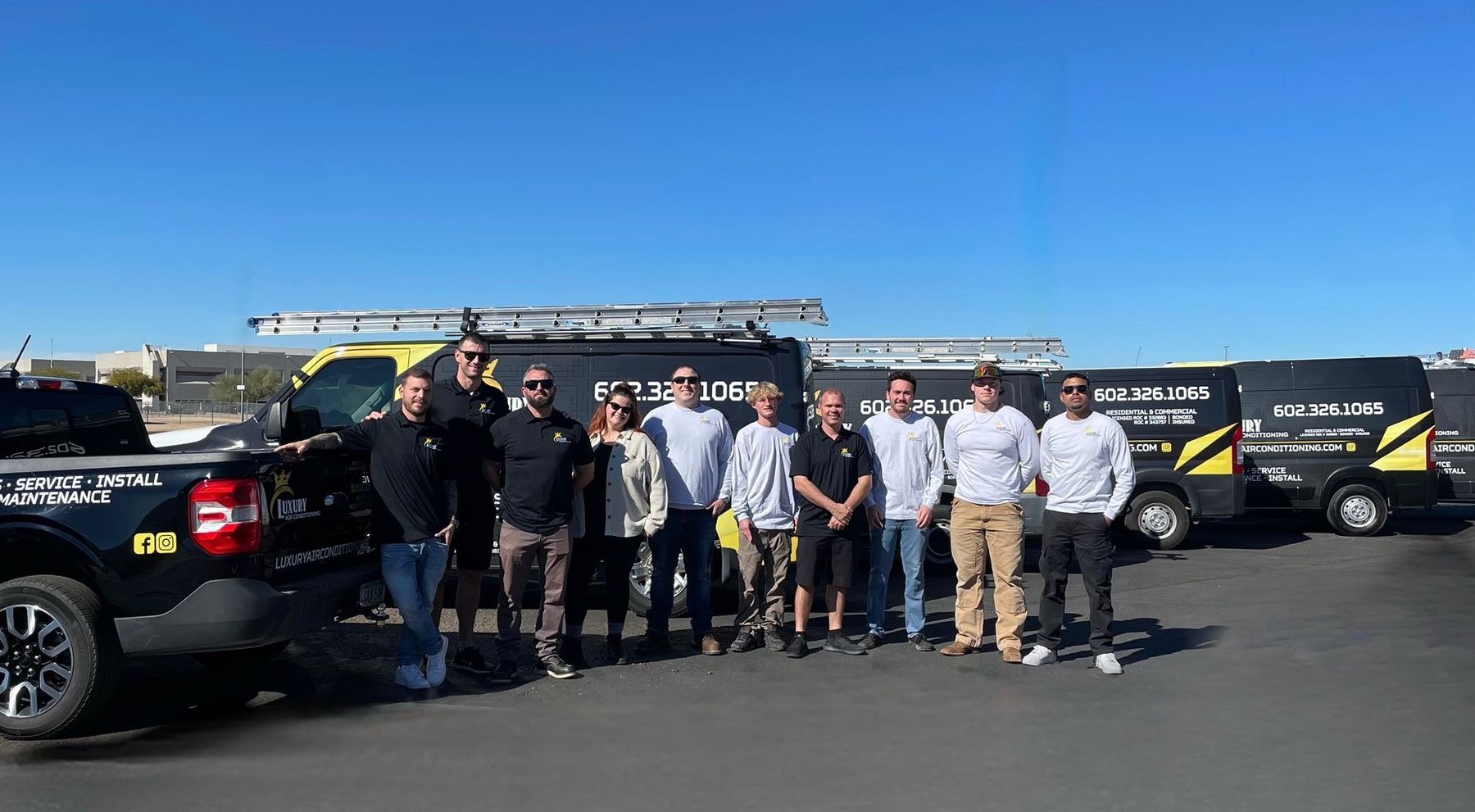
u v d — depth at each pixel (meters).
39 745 4.79
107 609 4.85
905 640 7.25
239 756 4.63
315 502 5.40
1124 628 7.51
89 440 6.34
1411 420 13.53
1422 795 4.08
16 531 4.84
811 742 4.83
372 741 4.86
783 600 6.91
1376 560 11.26
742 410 7.93
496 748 4.74
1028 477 6.60
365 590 5.63
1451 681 5.90
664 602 6.72
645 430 6.79
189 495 4.79
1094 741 4.83
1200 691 5.73
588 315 7.98
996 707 5.43
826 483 6.63
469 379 6.05
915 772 4.40
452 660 6.55
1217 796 4.09
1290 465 13.94
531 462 5.93
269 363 92.94
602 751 4.70
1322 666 6.29
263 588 4.87
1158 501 12.43
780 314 7.67
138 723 5.14
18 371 6.02
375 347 8.27
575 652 6.36
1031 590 9.67
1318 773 4.34
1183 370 12.43
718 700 5.59
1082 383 6.30
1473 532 14.25
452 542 5.93
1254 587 9.41
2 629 4.89
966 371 11.65
